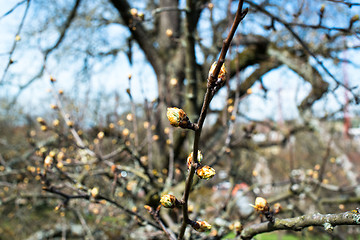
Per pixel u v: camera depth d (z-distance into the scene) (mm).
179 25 3664
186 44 2311
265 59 3762
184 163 3529
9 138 6473
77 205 3883
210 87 738
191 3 2146
